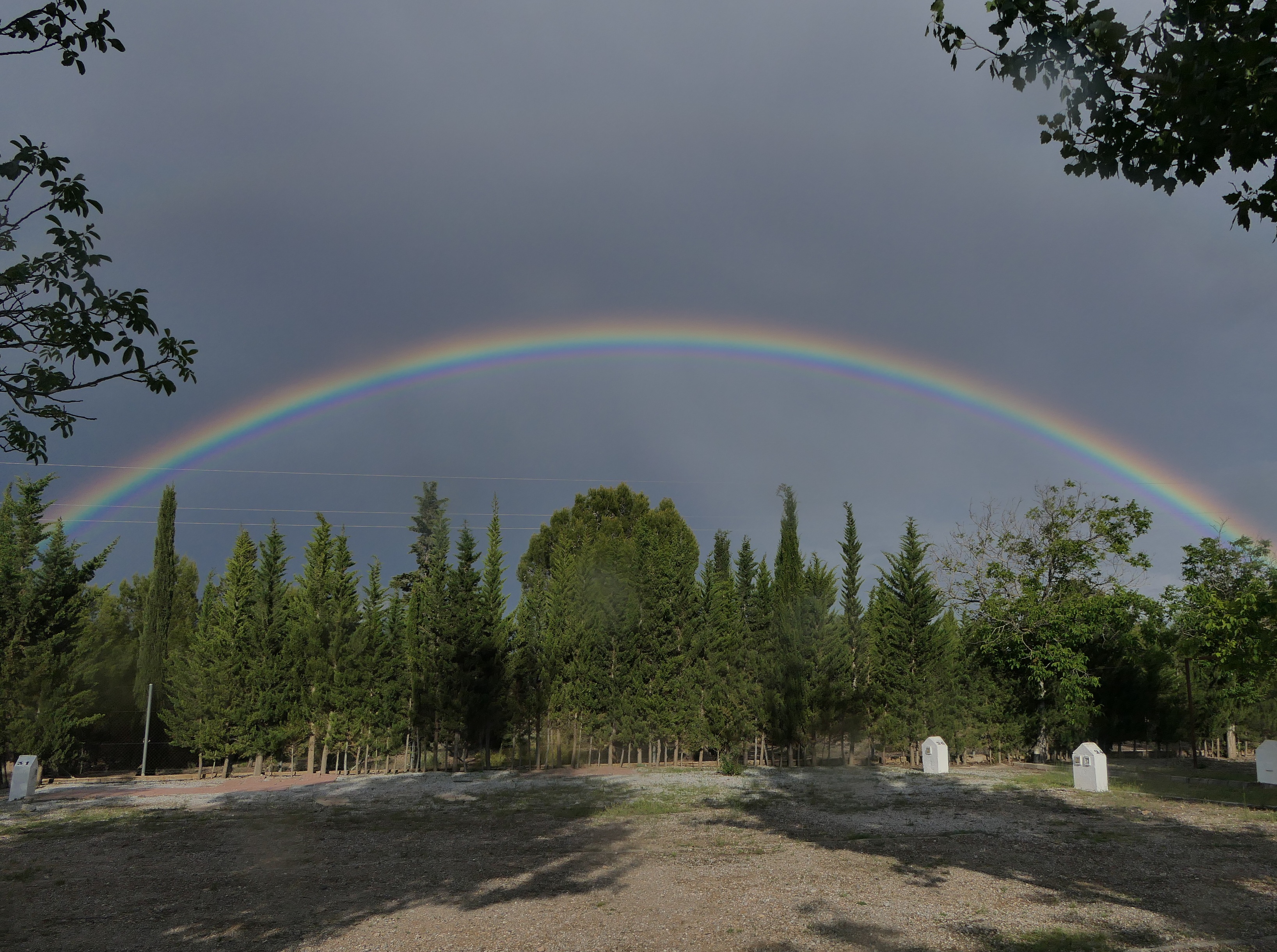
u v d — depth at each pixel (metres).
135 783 20.42
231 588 22.42
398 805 16.19
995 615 24.69
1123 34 5.99
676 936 7.23
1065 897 8.52
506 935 7.33
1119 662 26.48
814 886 9.11
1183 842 11.70
